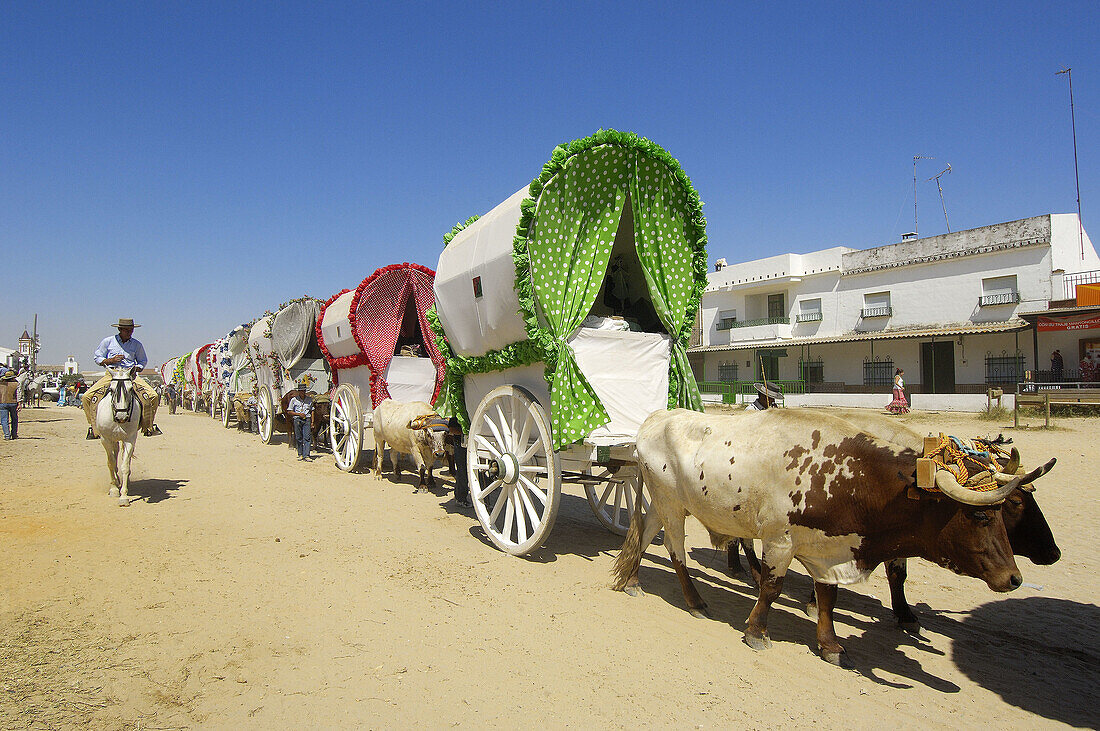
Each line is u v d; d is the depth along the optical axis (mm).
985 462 3895
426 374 11742
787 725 3520
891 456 4051
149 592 5367
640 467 5547
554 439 5797
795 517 4309
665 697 3799
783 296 32844
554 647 4473
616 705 3691
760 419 4754
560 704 3689
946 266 26703
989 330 23812
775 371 32719
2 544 6609
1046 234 24016
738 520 4664
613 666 4199
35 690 3674
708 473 4773
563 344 5965
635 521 5648
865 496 4062
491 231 6758
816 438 4352
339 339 11969
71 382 42250
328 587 5590
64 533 7125
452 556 6648
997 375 24844
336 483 10828
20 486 9969
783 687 3957
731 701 3766
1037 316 22312
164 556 6387
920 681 4074
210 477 11258
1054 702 3832
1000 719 3633
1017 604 5449
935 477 3688
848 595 5676
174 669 4012
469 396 8211
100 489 9898
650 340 6672
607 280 7578
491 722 3484
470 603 5289
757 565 5812
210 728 3361
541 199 5957
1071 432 16328
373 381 11242
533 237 5957
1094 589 5789
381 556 6570
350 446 12055
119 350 9391
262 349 16922
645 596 5594
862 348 29156
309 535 7348
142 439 17719
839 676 4117
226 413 21953
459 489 8984
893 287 28406
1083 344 22703
